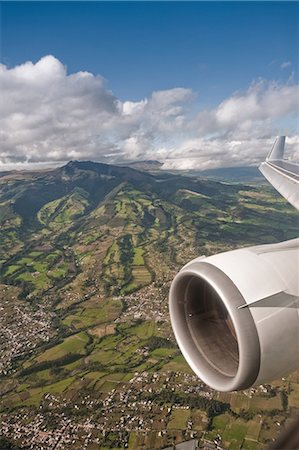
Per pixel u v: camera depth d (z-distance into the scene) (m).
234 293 4.98
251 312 4.87
